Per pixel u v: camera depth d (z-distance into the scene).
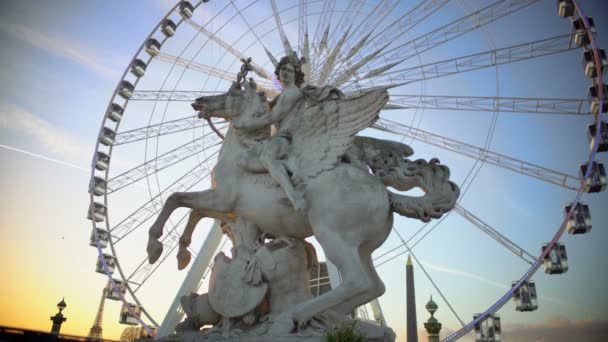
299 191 5.94
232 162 6.55
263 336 5.38
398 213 6.31
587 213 13.48
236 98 6.95
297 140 6.43
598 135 13.90
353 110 6.34
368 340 5.50
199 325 6.17
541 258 13.66
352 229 5.85
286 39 16.06
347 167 6.20
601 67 14.07
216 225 15.43
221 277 6.09
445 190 6.33
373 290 5.71
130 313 15.34
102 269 16.14
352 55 15.43
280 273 6.02
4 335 5.27
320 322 5.58
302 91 6.67
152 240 6.25
